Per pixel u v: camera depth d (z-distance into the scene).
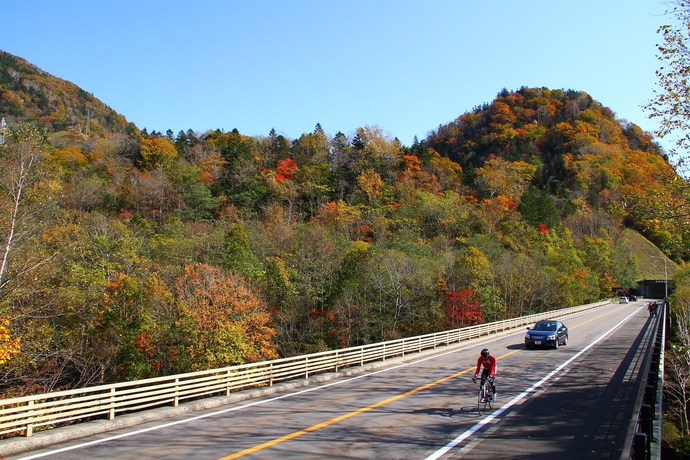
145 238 50.97
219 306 31.72
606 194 116.69
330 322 48.75
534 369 21.25
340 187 88.44
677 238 17.05
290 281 49.84
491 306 54.06
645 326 41.69
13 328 19.67
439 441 10.96
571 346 29.53
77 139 111.88
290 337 46.41
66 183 62.94
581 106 158.75
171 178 78.25
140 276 36.28
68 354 24.56
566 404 14.50
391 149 105.50
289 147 113.38
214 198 74.44
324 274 52.53
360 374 22.47
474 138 155.25
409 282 50.31
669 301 56.09
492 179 103.44
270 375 18.48
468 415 13.52
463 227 80.88
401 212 79.81
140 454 10.11
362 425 12.57
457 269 54.44
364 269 52.03
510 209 94.50
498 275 58.09
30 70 164.75
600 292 91.50
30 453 10.29
